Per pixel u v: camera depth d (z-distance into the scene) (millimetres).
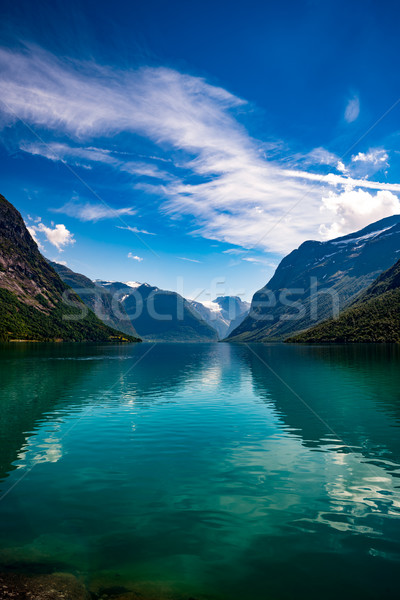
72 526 14469
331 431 28953
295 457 22703
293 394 47438
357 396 45469
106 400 43062
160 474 19938
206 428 29953
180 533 13922
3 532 14070
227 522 14742
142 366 92188
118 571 11703
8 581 11086
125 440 26594
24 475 19859
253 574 11562
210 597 10508
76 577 11375
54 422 32156
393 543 13203
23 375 69500
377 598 10492
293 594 10664
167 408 38438
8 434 28281
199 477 19453
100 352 160375
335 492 17547
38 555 12500
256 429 29734
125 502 16562
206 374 73500
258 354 150250
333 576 11430
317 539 13477
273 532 13953
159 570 11750
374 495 17188
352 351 147750
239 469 20641
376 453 23469
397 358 107625
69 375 69875
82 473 20094
